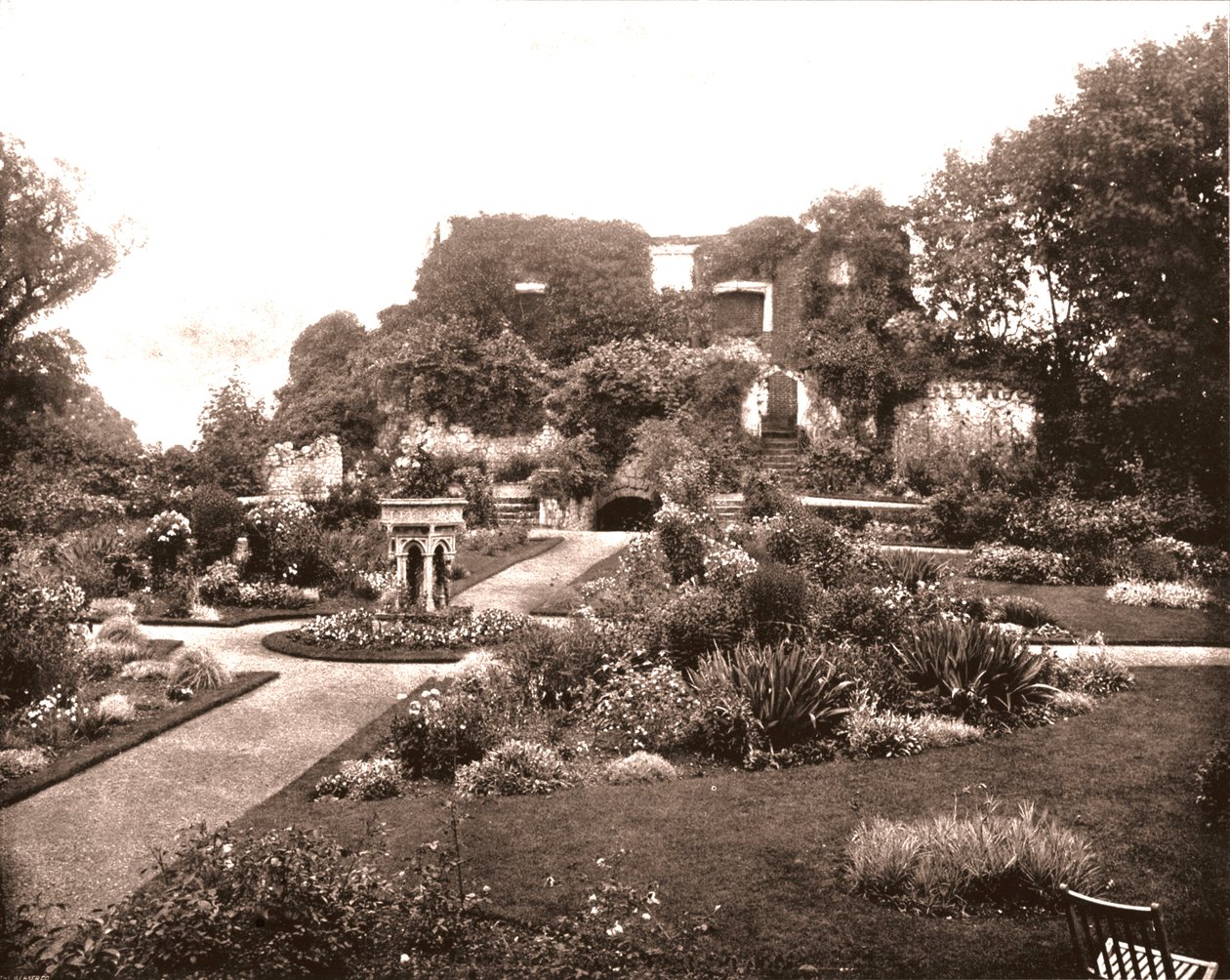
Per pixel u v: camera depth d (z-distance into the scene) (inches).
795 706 365.4
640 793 323.0
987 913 235.1
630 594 565.6
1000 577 562.3
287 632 598.2
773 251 991.0
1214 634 459.2
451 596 674.2
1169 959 195.2
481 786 336.2
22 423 665.6
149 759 368.8
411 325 1128.2
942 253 617.3
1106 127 455.5
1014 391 606.9
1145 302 503.8
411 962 221.6
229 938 225.8
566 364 1093.1
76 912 248.5
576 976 212.8
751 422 962.7
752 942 223.6
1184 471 538.0
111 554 687.7
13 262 510.3
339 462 1002.1
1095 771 306.7
